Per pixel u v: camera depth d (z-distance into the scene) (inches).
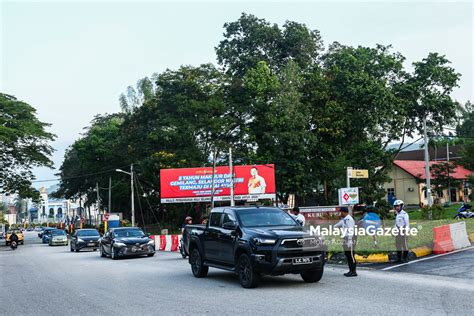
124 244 971.3
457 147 3213.6
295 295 429.1
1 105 2194.9
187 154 1974.7
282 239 469.7
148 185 2504.9
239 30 2247.8
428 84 1948.8
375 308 356.5
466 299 378.3
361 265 629.9
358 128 1904.5
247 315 351.6
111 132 2878.9
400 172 2728.8
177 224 2285.9
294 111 1847.9
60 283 598.5
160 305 408.8
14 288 577.9
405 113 1882.4
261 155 1934.1
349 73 1873.8
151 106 2107.5
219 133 2010.3
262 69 2003.0
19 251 1640.0
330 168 1902.1
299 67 2044.8
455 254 659.4
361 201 1847.9
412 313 335.6
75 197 3617.1
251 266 475.8
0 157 2214.6
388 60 1926.7
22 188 2281.0
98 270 746.8
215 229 553.9
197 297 442.6
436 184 2397.9
